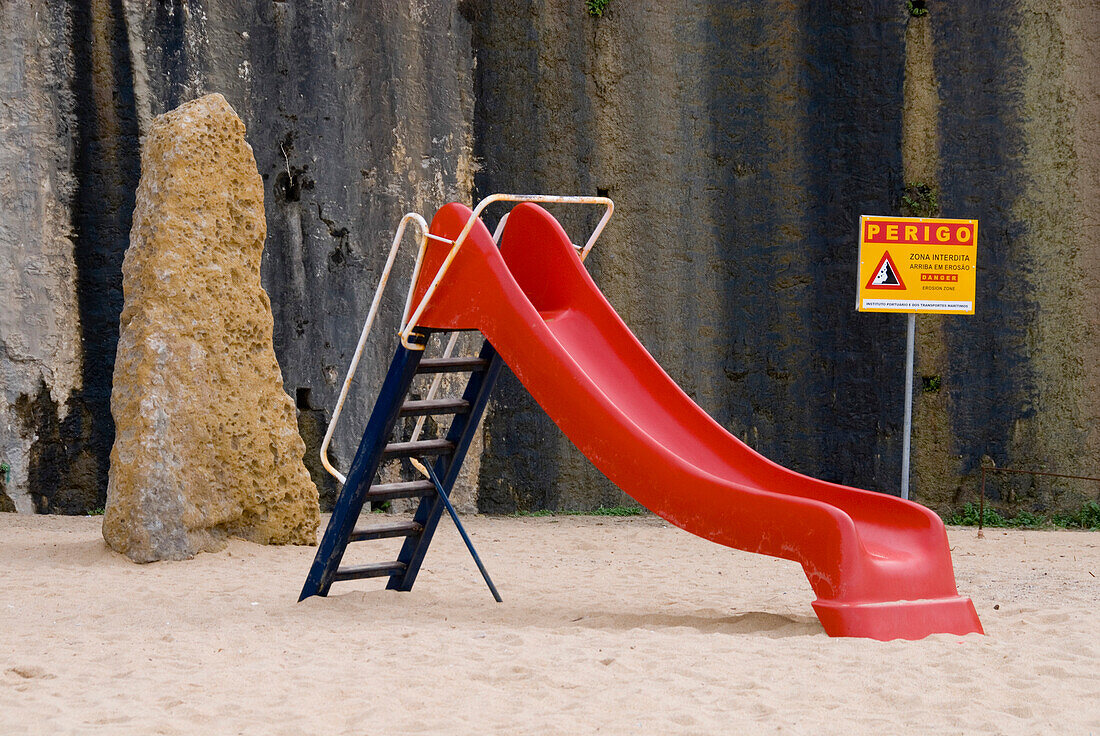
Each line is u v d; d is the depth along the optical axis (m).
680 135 14.68
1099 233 14.33
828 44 14.55
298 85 13.62
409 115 14.09
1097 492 14.13
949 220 10.48
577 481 14.28
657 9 14.68
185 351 9.02
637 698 4.20
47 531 10.52
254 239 9.66
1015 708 4.12
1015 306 14.34
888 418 14.27
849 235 14.46
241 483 9.31
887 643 5.27
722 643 5.29
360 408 13.67
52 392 12.48
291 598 7.09
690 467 5.87
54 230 12.57
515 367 6.24
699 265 14.61
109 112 12.80
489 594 7.34
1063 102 14.37
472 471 13.97
